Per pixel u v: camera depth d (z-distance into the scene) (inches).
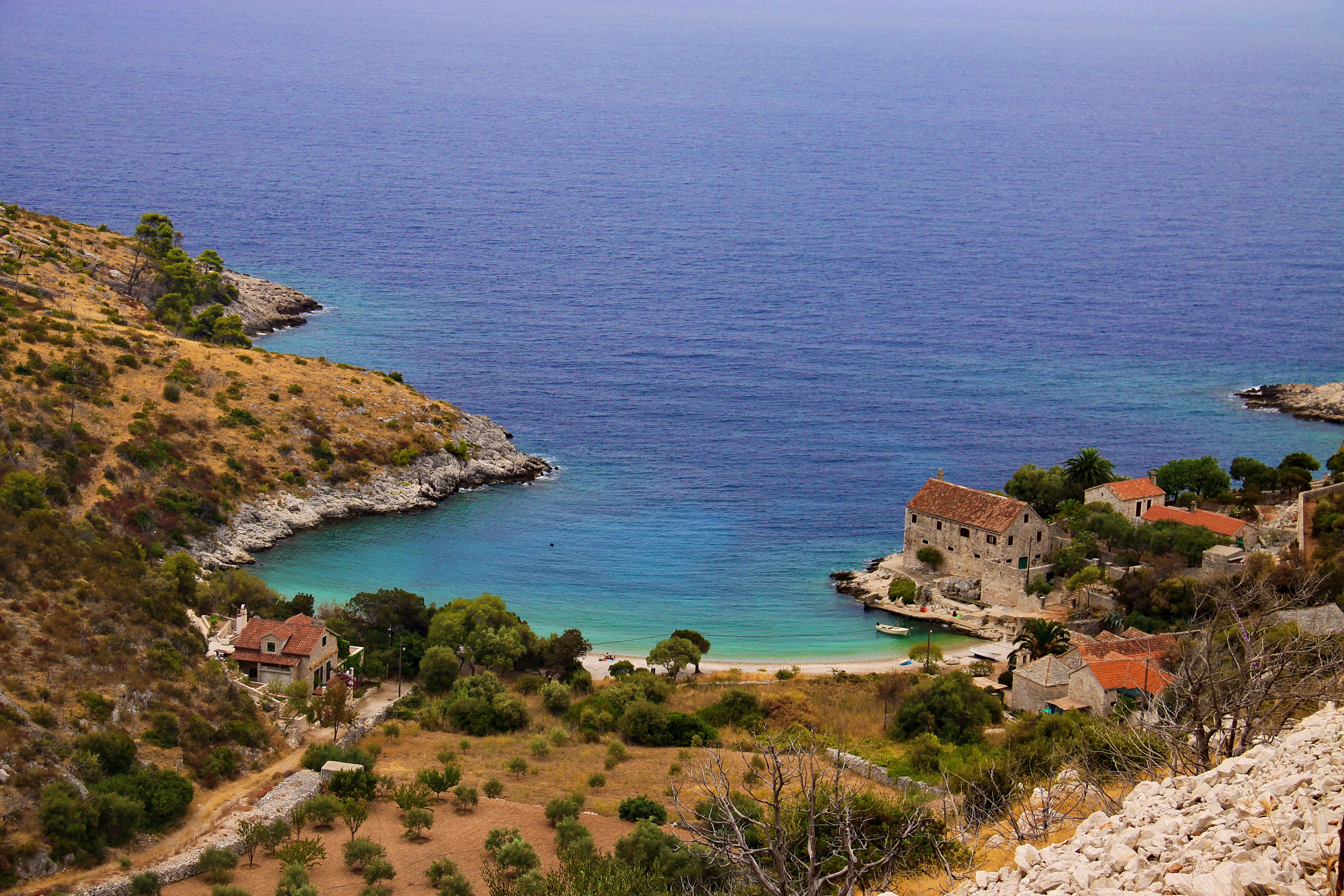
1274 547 5565.9
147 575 4749.0
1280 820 1091.9
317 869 3031.5
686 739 4168.3
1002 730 4060.0
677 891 2309.3
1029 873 1227.2
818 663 5408.5
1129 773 1918.1
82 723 3481.8
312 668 4510.3
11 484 5693.9
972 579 6033.5
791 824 2085.4
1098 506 6067.9
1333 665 1950.1
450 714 4340.6
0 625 3722.9
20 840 2979.8
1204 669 1931.6
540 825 3326.8
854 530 7504.9
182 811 3339.1
